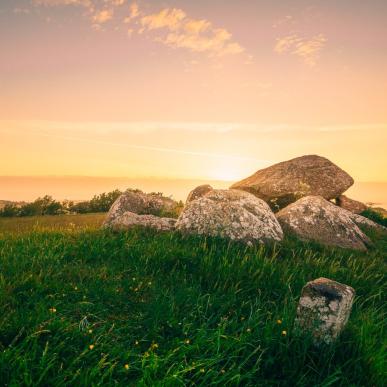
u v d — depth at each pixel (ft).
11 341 15.03
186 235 33.68
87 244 29.53
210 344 16.11
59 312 17.60
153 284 22.89
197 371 14.64
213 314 19.75
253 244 32.91
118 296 20.66
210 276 24.72
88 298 19.89
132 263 26.14
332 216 42.50
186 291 21.70
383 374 15.19
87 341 15.66
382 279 29.60
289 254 32.04
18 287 19.98
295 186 57.98
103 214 83.41
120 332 17.17
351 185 61.36
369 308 22.72
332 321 16.35
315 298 16.62
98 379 13.44
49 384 13.05
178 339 16.49
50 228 40.81
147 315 19.08
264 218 38.01
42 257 25.23
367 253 38.91
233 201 39.04
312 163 61.46
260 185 59.16
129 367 14.28
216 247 30.45
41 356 14.16
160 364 14.42
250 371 14.84
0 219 76.07
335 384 15.30
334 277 27.48
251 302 21.71
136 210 49.49
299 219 41.29
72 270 23.70
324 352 16.33
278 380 15.31
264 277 24.84
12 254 25.72
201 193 58.75
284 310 18.78
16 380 12.52
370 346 16.31
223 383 14.26
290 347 16.51
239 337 16.60
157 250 27.86
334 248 36.83
